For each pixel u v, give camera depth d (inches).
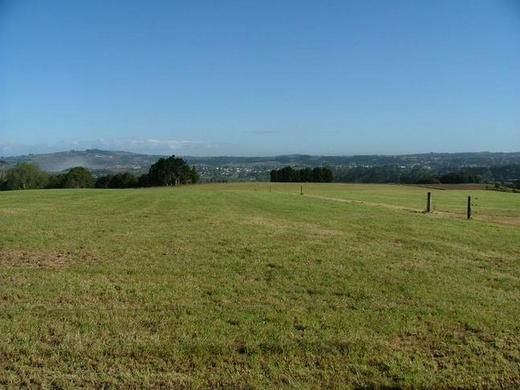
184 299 354.6
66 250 542.0
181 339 275.9
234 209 1111.6
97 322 301.0
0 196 1657.2
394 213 1056.2
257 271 449.1
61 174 4872.0
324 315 323.3
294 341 276.5
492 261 518.9
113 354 255.0
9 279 402.6
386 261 504.1
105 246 571.5
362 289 390.6
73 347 261.1
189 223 811.4
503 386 231.3
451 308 343.0
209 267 463.2
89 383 224.2
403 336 288.7
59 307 328.8
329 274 440.5
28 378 227.0
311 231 726.5
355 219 908.6
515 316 328.5
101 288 379.2
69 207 1136.2
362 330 296.5
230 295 368.2
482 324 309.7
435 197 2284.7
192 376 233.9
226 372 238.8
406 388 228.5
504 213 1315.2
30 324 293.7
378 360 254.5
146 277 420.2
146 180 4963.1
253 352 261.6
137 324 299.4
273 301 354.0
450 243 629.9
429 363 252.4
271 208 1152.2
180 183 4963.1
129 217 908.6
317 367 246.5
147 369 239.5
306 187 3725.4
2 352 253.1
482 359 258.2
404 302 358.0
